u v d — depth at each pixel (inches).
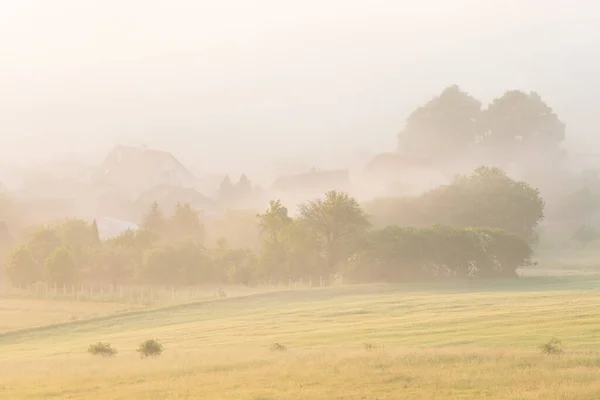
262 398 1708.9
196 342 3408.0
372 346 2694.4
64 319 5137.8
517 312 3668.8
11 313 5679.1
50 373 2274.9
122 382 2052.2
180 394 1803.6
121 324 4655.5
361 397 1701.5
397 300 5113.2
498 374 1914.4
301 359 2288.4
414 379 1888.5
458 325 3324.3
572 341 2618.1
